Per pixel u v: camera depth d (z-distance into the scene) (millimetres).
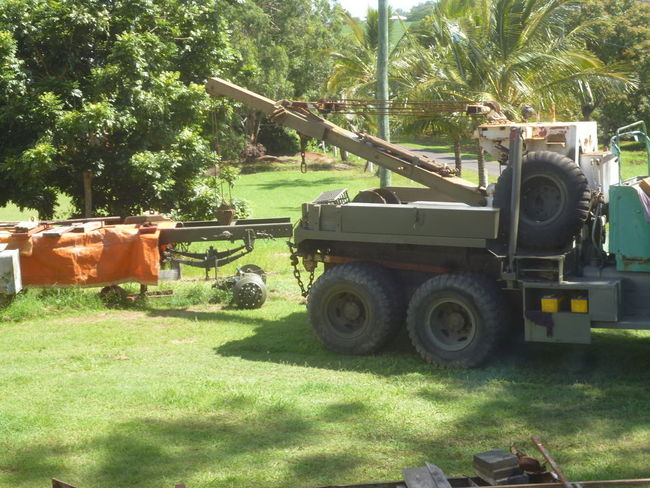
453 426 7309
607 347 10031
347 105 12312
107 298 13438
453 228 9195
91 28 20203
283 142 71000
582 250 9172
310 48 64312
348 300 10117
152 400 8195
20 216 35094
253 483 6109
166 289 14430
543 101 25672
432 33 30062
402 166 11555
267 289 14609
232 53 23656
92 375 9234
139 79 19594
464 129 26688
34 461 6602
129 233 13102
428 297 9398
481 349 9125
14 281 12539
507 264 9102
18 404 8148
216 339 11016
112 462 6566
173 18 22266
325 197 10883
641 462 6340
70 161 19922
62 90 19531
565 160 8883
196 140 20547
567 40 26781
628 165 19609
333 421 7488
